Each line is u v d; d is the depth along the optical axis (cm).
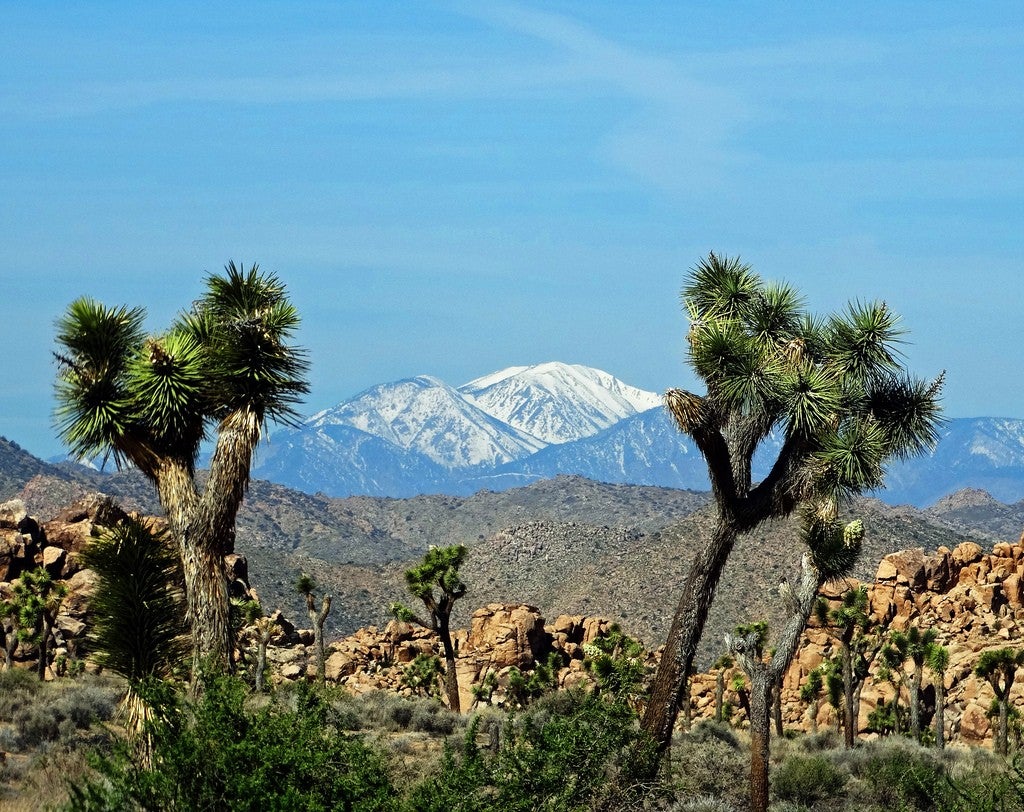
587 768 3525
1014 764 4088
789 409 5034
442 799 2789
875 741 10125
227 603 3428
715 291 5559
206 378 3556
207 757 2475
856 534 5034
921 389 5344
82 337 3597
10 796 3822
